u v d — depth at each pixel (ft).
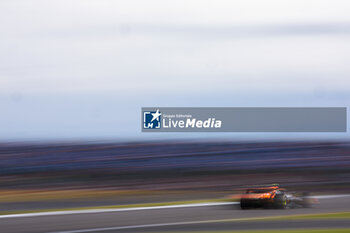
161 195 247.70
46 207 180.75
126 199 221.46
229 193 264.52
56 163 584.40
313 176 400.67
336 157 588.91
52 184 343.05
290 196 159.43
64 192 274.98
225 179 383.45
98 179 386.32
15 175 421.18
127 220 127.24
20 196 242.99
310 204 160.25
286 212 143.33
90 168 509.35
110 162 583.58
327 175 408.87
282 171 443.73
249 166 505.66
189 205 169.17
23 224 120.78
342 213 135.95
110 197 233.76
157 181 368.07
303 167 482.69
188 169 479.41
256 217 129.90
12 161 630.33
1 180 371.35
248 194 154.20
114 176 411.54
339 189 280.31
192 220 125.49
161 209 156.76
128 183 349.61
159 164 549.54
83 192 273.54
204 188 306.14
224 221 120.88
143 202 205.77
